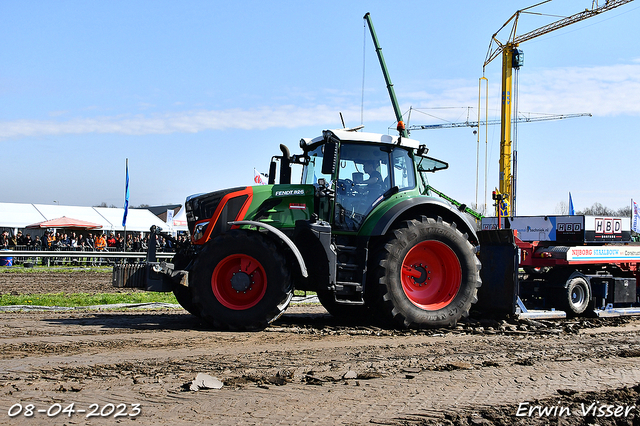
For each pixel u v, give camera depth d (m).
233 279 6.47
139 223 29.30
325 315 8.40
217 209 6.96
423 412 3.37
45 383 3.87
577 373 4.50
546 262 9.02
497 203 7.98
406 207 6.84
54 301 9.66
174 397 3.57
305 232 6.55
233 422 3.13
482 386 4.01
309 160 7.73
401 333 6.50
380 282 6.64
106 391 3.68
